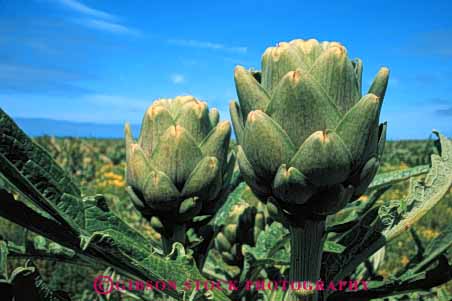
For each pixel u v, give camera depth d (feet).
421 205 4.14
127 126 4.71
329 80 3.47
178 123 4.50
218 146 4.49
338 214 7.21
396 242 22.27
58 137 72.18
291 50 3.58
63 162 46.91
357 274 6.66
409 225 4.11
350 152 3.34
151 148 4.50
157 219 4.54
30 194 3.45
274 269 6.36
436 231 27.04
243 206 6.91
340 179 3.39
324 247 4.72
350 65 3.52
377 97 3.30
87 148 70.44
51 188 3.47
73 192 3.60
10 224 15.29
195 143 4.39
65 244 3.64
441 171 4.20
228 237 6.77
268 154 3.42
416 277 4.14
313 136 3.26
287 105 3.39
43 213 4.13
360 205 6.20
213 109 5.03
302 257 3.93
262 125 3.38
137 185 4.45
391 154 70.38
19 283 3.62
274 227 5.71
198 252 5.25
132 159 4.43
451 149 4.26
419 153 68.95
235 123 3.88
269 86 3.66
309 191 3.43
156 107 4.50
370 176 3.52
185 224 4.67
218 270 7.20
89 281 11.94
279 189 3.47
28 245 4.36
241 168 3.69
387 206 4.13
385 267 19.33
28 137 3.35
